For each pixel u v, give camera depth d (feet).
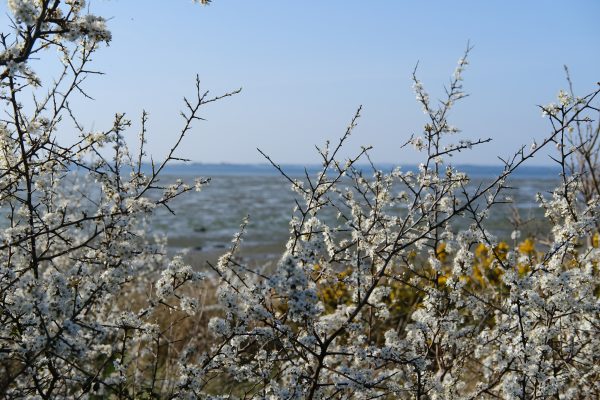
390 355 12.24
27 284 11.73
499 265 14.94
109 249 12.71
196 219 125.59
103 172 13.71
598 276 16.34
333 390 14.16
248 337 13.74
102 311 18.43
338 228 13.75
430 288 14.73
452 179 14.57
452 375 15.30
